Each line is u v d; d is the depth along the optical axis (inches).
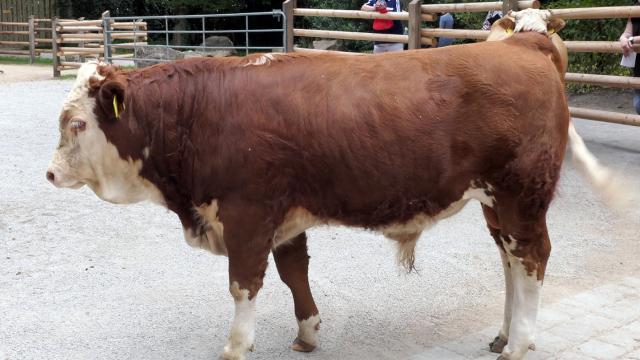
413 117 142.9
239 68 150.9
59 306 200.1
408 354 170.1
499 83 143.4
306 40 967.6
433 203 149.6
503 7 330.6
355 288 213.9
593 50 344.2
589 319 187.3
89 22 880.3
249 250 148.9
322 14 459.5
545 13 163.6
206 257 242.7
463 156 145.3
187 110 149.3
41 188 332.5
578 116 363.3
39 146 423.5
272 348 174.7
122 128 150.6
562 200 302.8
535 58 149.6
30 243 255.9
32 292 210.2
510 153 144.3
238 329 151.9
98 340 178.5
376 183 145.6
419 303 202.8
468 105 143.6
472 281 219.5
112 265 234.2
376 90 144.9
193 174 150.5
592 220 277.3
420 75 145.9
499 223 153.7
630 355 166.7
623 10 317.1
